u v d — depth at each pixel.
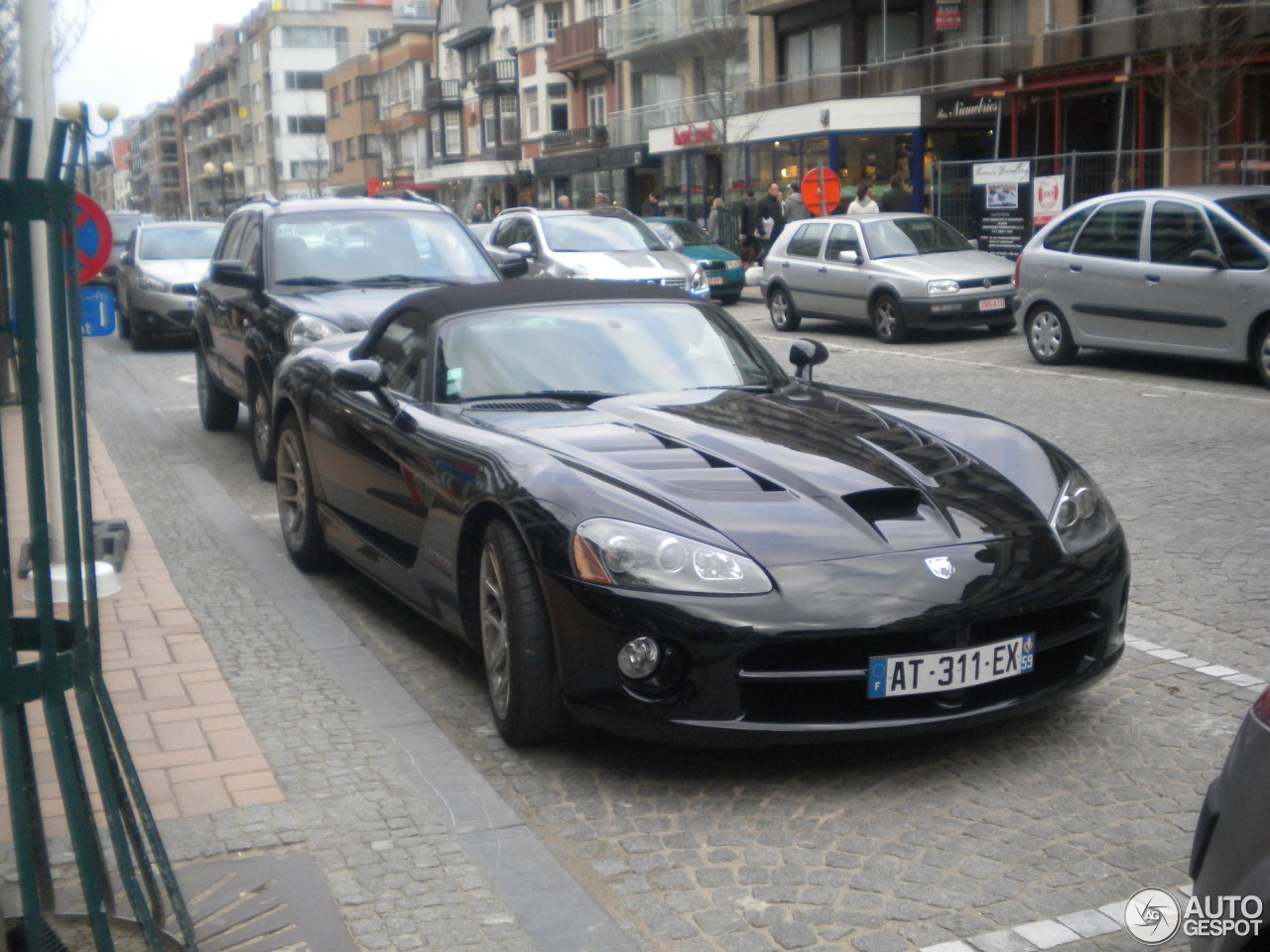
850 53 34.47
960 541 3.90
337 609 5.84
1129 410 10.45
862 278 17.05
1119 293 12.48
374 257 9.48
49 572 2.54
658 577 3.70
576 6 55.38
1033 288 13.45
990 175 23.41
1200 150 20.92
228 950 2.99
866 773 3.95
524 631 3.98
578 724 4.09
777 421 4.64
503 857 3.44
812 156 34.53
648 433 4.50
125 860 2.65
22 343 2.44
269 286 9.13
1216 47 20.39
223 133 133.62
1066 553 3.99
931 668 3.71
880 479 4.11
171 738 4.27
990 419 4.82
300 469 6.32
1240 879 2.21
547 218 19.64
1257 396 10.86
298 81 111.12
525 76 60.06
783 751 4.12
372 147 89.75
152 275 18.56
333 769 4.03
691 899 3.22
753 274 23.94
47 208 2.46
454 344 5.24
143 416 12.16
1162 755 4.03
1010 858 3.39
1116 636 4.19
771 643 3.62
